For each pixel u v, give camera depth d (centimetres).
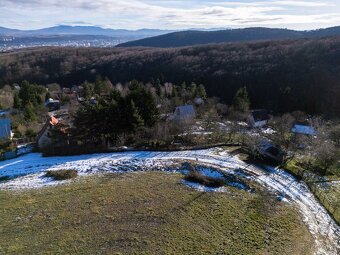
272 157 4269
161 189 3462
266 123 6725
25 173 3881
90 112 4625
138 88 5100
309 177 4038
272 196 3481
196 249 2531
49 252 2422
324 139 5078
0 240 2553
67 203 3136
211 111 6681
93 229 2731
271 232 2850
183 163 4112
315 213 3319
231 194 3450
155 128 4850
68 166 4059
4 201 3177
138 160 4219
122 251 2467
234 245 2616
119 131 4784
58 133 4744
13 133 5741
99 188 3456
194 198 3303
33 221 2825
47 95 9206
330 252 2730
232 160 4244
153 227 2791
